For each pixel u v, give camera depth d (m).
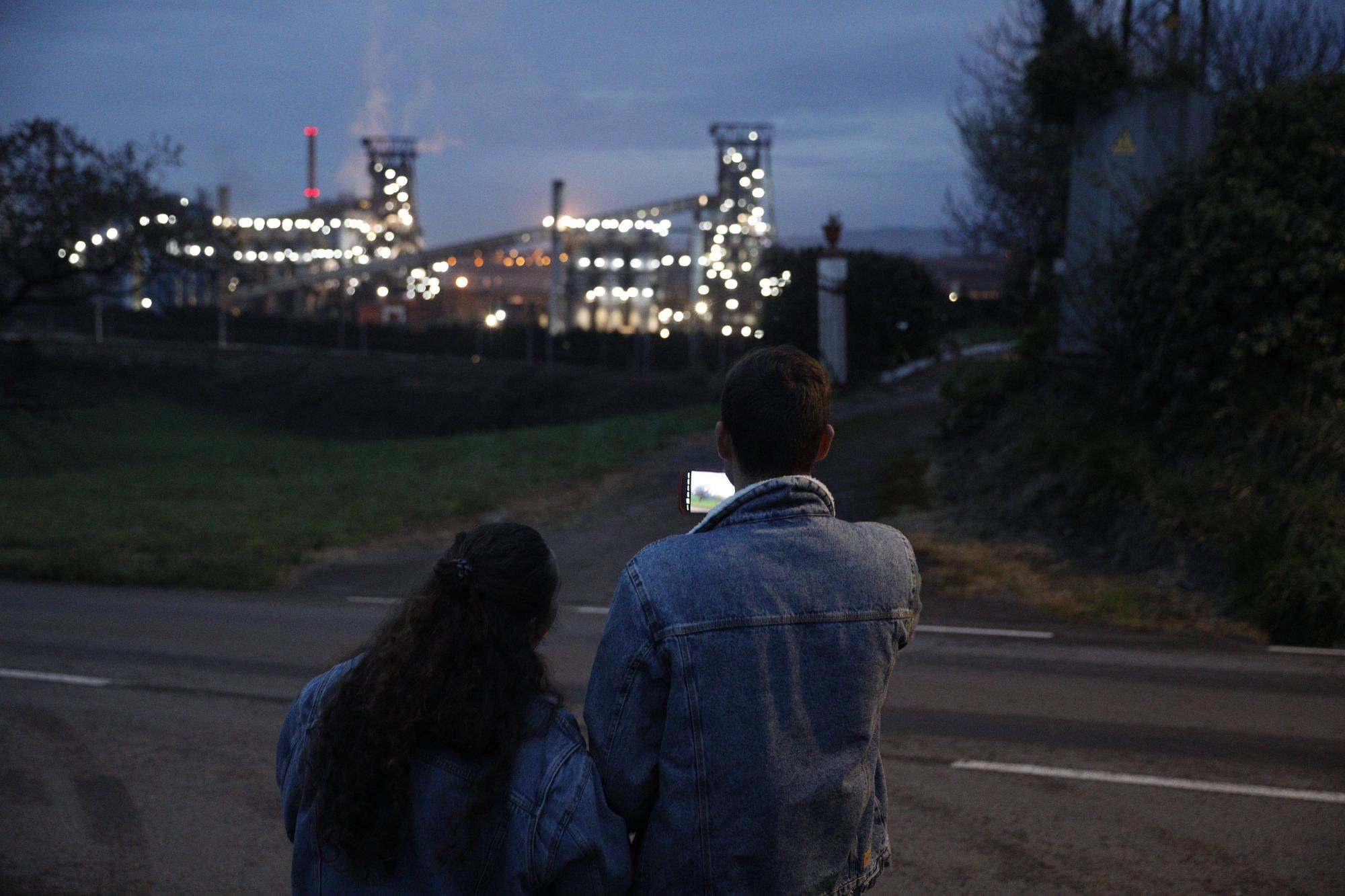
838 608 1.77
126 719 6.46
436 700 1.69
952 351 34.41
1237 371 10.89
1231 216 10.80
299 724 1.84
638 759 1.72
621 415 50.62
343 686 1.75
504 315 70.62
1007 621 9.05
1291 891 4.06
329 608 10.32
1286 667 7.58
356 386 62.66
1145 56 14.23
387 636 1.77
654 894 1.72
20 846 4.57
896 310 28.89
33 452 43.03
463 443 24.66
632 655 1.72
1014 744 5.88
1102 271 12.58
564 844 1.66
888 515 12.90
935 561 10.91
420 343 72.31
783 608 1.73
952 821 4.79
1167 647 8.20
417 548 13.36
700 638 1.70
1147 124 13.36
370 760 1.65
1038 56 13.91
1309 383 10.69
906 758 5.64
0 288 27.25
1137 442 11.69
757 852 1.68
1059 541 11.22
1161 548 10.17
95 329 78.75
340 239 102.31
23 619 9.69
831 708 1.74
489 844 1.68
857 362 27.83
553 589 1.84
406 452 23.84
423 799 1.67
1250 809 4.90
